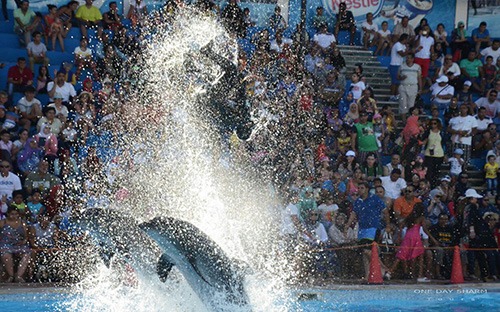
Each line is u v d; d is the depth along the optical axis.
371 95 36.81
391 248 30.72
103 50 35.84
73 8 38.06
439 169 36.56
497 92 40.69
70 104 34.19
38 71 36.69
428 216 32.50
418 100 39.72
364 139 35.16
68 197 29.95
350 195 31.58
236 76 19.66
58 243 28.28
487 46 43.66
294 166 31.98
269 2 41.84
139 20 37.66
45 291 26.38
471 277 31.44
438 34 43.00
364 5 43.81
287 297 27.27
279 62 37.81
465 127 37.69
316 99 37.22
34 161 31.25
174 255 18.50
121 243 19.03
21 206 28.58
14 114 32.84
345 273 30.06
